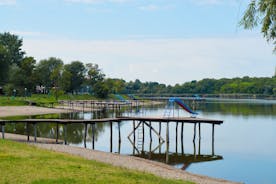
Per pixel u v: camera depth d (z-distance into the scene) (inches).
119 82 7751.0
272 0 578.6
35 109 3750.0
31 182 588.4
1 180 587.5
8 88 4948.3
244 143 1892.2
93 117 3265.3
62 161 788.0
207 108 4761.3
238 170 1282.0
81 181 614.2
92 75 6840.6
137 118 1844.2
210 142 1935.3
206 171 1261.1
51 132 2245.3
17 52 6328.7
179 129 2573.8
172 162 1412.4
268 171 1268.5
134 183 647.8
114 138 2066.9
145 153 1616.6
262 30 595.5
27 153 847.1
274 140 1994.3
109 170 746.8
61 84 5743.1
